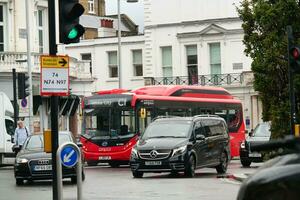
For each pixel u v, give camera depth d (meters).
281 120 32.22
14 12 64.12
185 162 35.25
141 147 36.09
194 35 90.50
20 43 64.44
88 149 48.50
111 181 34.75
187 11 91.31
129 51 98.38
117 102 48.28
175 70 92.25
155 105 48.97
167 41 92.81
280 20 32.16
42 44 67.56
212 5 89.50
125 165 51.66
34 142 35.00
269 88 32.78
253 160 45.50
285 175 4.98
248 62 87.06
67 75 20.22
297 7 32.12
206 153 37.53
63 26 19.25
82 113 49.28
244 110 86.19
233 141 54.72
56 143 19.92
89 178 37.25
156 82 93.38
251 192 5.08
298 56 25.95
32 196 27.75
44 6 67.62
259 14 32.44
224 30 88.06
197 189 29.25
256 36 32.84
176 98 50.47
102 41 100.06
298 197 4.91
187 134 36.44
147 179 35.59
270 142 5.39
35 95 62.75
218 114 53.97
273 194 4.99
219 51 89.38
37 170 32.62
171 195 26.81
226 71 88.44
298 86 31.64
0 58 61.59
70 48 102.44
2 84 61.72
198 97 52.53
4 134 51.06
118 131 48.00
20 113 56.84
